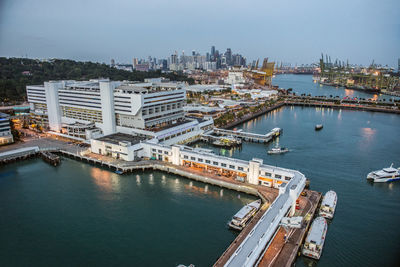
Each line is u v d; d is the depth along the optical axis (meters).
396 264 77.06
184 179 131.25
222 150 180.00
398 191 121.38
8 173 138.00
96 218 98.31
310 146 188.00
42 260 77.94
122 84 196.00
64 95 196.38
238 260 66.31
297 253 78.38
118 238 87.25
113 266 75.69
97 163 148.88
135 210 103.50
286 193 96.88
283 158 163.00
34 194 115.88
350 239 87.62
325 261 78.12
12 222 95.88
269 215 84.00
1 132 172.62
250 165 119.81
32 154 160.75
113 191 118.69
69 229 91.88
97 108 183.00
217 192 118.06
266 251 76.81
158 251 81.50
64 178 132.00
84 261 77.50
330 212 99.31
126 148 145.88
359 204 109.69
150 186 123.62
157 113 183.62
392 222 97.31
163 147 148.00
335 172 141.88
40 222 95.81
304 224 89.94
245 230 87.12
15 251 81.56
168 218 98.25
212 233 89.94
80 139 180.38
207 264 76.62
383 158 163.25
